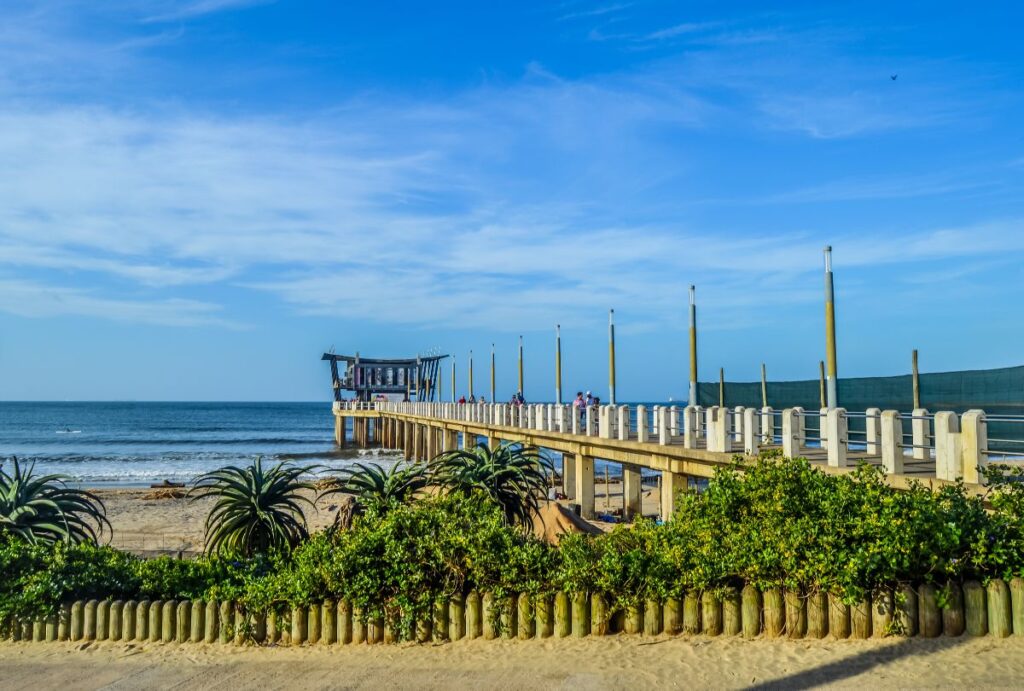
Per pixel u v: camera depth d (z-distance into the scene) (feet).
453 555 34.50
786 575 31.42
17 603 37.24
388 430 278.67
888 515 30.86
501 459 51.67
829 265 69.31
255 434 399.24
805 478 34.81
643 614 32.71
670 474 70.85
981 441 39.06
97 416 602.44
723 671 28.50
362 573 34.86
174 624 36.37
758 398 92.58
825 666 28.19
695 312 96.17
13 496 46.70
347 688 29.55
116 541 87.56
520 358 181.47
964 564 30.78
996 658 27.73
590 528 65.98
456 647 33.06
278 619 35.24
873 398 75.97
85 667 33.53
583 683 28.43
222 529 46.62
